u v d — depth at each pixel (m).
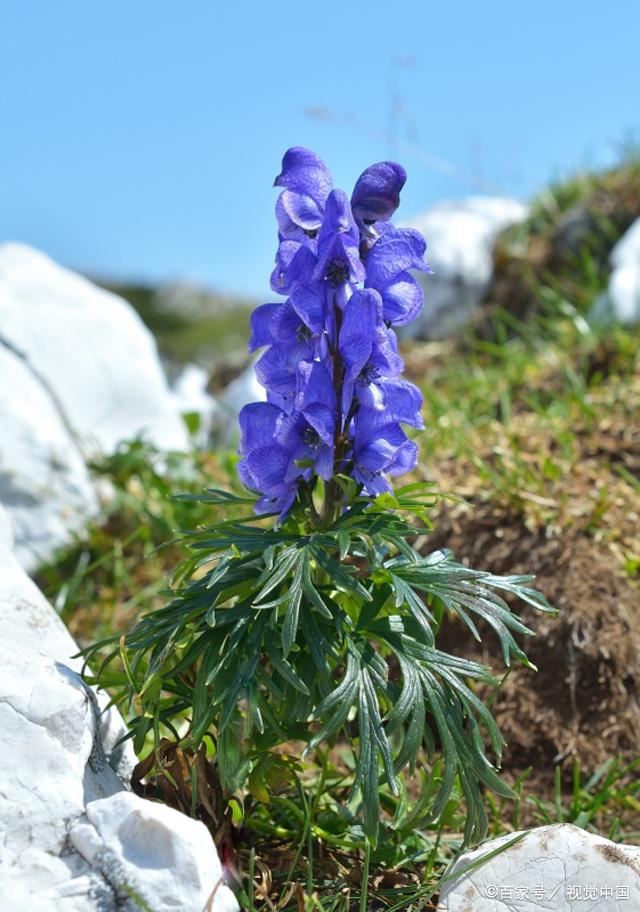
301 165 0.51
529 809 0.66
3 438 0.94
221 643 0.50
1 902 0.42
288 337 0.50
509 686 0.72
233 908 0.44
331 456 0.49
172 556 0.94
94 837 0.45
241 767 0.49
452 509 0.81
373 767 0.47
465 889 0.47
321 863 0.54
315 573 0.54
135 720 0.53
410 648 0.50
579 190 1.63
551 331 1.28
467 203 1.78
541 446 0.86
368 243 0.51
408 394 0.51
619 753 0.68
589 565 0.75
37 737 0.47
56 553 0.95
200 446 1.15
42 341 1.03
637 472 0.84
